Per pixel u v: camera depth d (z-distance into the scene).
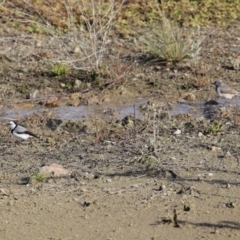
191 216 26.56
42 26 51.03
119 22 55.25
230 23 57.00
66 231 25.55
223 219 26.31
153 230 25.50
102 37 50.47
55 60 46.94
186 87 44.38
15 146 34.91
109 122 37.91
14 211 27.23
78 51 48.47
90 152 33.53
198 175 30.36
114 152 33.34
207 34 54.31
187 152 33.06
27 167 31.81
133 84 44.91
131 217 26.59
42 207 27.58
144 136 35.34
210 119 38.25
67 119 38.59
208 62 48.66
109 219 26.47
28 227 25.91
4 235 25.25
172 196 28.38
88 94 43.50
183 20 57.00
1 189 29.08
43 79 45.94
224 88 42.03
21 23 54.53
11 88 44.56
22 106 41.94
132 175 30.52
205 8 58.81
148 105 41.09
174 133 35.84
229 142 34.38
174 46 48.34
